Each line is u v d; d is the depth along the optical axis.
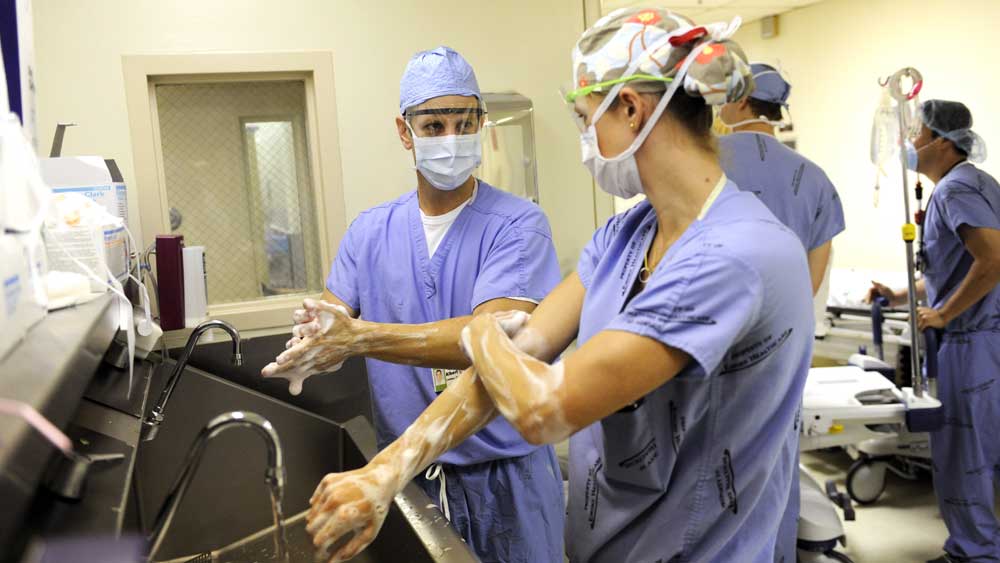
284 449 2.10
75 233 1.15
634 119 0.96
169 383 1.45
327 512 0.93
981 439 2.71
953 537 2.76
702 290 0.87
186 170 2.71
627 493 1.11
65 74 2.49
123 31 2.53
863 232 5.97
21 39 0.97
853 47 5.88
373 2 2.77
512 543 1.61
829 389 2.64
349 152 2.79
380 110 2.81
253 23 2.65
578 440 1.23
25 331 0.78
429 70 1.59
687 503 1.04
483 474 1.59
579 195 3.11
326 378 2.29
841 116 6.05
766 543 1.08
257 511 2.02
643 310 0.88
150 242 2.58
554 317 1.22
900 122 2.49
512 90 2.98
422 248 1.67
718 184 0.98
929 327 2.73
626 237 1.15
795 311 0.94
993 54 4.84
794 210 2.07
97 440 0.92
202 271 2.31
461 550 1.19
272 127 2.79
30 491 0.49
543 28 2.99
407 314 1.67
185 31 2.59
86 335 0.82
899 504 3.25
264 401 2.11
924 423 2.53
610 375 0.87
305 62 2.69
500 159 2.93
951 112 2.76
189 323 2.29
